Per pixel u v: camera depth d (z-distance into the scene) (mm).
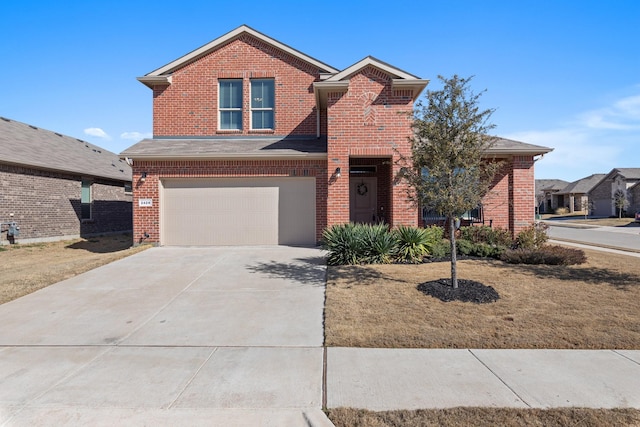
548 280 7613
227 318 5727
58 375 3941
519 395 3453
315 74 13961
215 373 3959
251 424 3072
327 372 3947
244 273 8484
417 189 6852
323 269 8820
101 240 17375
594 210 47188
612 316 5512
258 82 14117
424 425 3012
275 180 12305
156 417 3168
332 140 11383
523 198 12156
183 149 12375
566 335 4824
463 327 5137
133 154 11750
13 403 3395
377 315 5637
